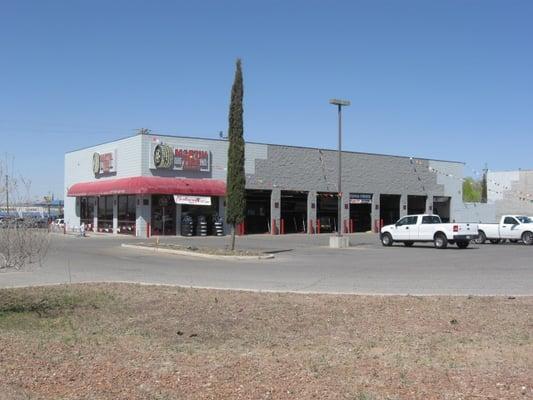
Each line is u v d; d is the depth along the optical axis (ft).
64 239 123.75
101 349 25.50
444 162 198.18
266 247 106.11
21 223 36.27
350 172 172.76
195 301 39.01
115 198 148.77
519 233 124.06
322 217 169.17
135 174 137.28
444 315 33.88
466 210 204.64
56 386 20.36
